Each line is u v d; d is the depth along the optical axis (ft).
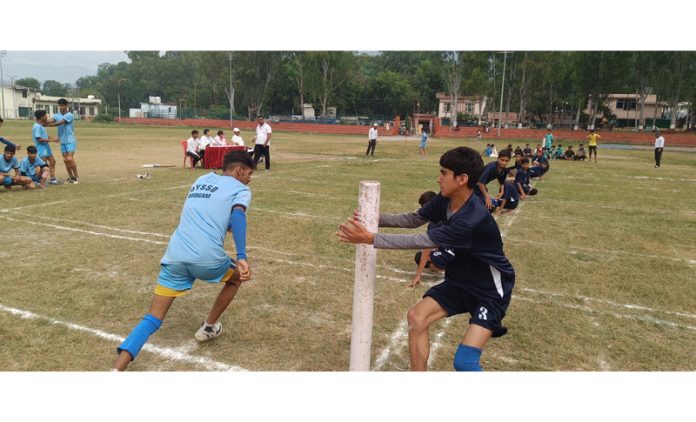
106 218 27.17
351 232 9.63
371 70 350.02
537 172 50.44
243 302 16.06
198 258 11.41
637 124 207.92
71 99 301.22
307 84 218.59
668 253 23.21
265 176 47.96
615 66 156.15
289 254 21.45
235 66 217.56
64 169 50.37
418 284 18.11
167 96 358.23
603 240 25.38
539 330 14.52
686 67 160.66
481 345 9.58
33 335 13.35
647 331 14.67
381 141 136.46
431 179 48.88
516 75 190.80
